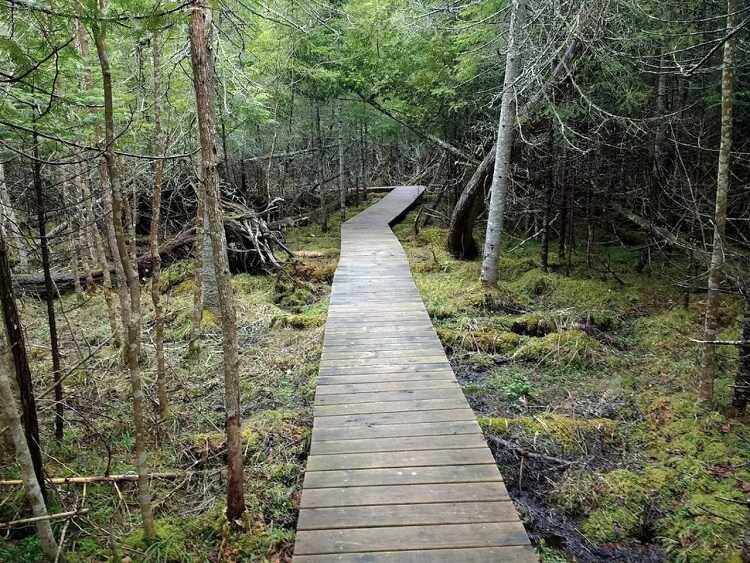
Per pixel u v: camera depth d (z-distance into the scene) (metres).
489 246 8.44
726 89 4.71
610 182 10.43
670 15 8.02
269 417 4.96
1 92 3.04
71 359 5.83
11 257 9.26
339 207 17.48
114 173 3.05
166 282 8.61
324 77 11.06
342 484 3.58
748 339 4.81
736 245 7.93
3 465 3.62
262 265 9.77
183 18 2.90
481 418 5.05
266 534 3.51
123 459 4.27
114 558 3.23
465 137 12.23
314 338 6.80
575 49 7.68
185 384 5.55
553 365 6.31
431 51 10.43
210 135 2.98
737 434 4.69
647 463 4.55
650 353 6.63
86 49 4.43
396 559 2.93
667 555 3.70
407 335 6.25
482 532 3.13
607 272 9.51
